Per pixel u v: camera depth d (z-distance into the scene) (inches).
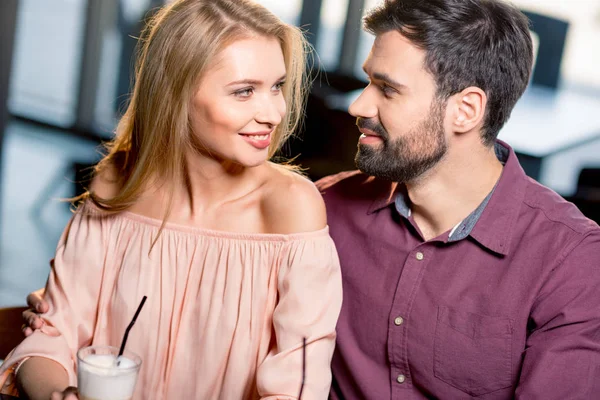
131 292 63.8
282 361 58.7
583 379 61.3
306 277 60.9
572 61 253.4
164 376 63.8
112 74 312.0
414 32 62.9
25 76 318.7
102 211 65.9
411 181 66.1
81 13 311.0
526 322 63.9
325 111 203.9
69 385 60.2
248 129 58.3
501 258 64.7
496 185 66.0
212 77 57.7
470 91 63.5
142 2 304.7
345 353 69.1
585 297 62.4
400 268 67.6
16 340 72.1
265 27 58.4
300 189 62.9
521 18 65.6
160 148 62.6
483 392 65.5
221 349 62.1
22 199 222.7
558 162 214.8
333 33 302.0
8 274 169.2
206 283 62.6
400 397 67.9
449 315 65.1
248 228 63.6
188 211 64.6
